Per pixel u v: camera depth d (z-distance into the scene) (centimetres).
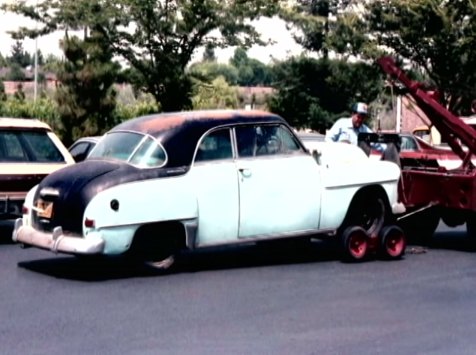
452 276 1127
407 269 1168
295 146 1170
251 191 1124
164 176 1072
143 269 1096
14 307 923
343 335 833
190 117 1121
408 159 1393
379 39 3278
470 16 3102
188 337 816
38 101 3334
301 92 3912
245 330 844
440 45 3125
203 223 1096
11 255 1241
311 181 1166
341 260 1225
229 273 1120
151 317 887
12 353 759
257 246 1320
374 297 997
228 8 3155
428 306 959
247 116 1145
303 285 1054
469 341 821
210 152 1108
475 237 1380
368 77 3466
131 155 1086
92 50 3075
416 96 1317
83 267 1148
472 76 3164
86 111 3073
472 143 1309
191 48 3216
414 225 1402
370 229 1234
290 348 786
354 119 1369
